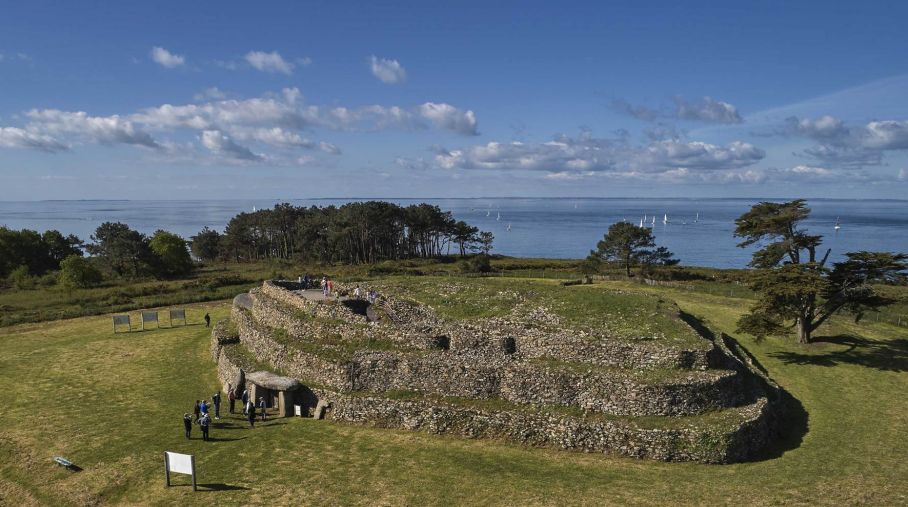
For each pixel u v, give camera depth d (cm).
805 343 4950
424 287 5097
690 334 3612
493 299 4638
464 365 3203
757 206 5034
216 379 4184
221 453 2864
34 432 3191
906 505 2338
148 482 2588
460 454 2820
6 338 5750
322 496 2408
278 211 15338
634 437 2806
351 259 13338
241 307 5409
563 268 10631
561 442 2889
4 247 11888
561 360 3406
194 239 16188
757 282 4550
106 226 13262
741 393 3209
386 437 3030
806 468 2738
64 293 8944
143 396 3809
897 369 4341
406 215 13450
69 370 4466
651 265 9006
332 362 3394
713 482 2539
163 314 6869
